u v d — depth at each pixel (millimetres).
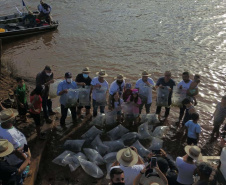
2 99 8609
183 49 14078
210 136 7559
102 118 7812
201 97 9664
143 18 18828
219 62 12500
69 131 7562
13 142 4934
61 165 6297
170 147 7023
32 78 11188
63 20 18859
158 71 11891
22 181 5289
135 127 7824
